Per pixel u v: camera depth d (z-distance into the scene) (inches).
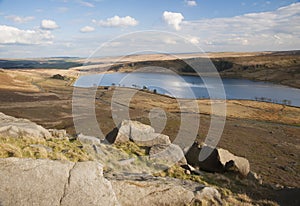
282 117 3189.0
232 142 1763.0
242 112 3393.2
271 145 1759.4
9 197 219.0
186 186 329.1
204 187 335.9
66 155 384.2
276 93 5280.5
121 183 287.6
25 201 219.1
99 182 254.8
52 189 234.8
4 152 309.4
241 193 454.3
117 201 244.7
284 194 478.0
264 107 3796.8
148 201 278.5
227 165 598.9
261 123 2802.7
